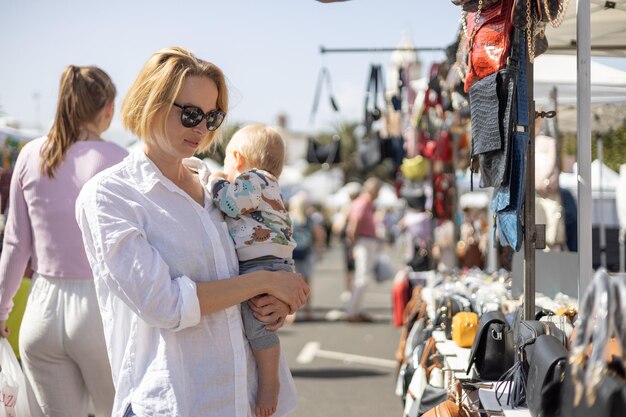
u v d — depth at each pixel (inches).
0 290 135.6
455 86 235.1
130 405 92.5
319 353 380.2
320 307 604.1
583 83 135.6
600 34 197.9
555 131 233.1
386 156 379.6
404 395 199.2
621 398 84.6
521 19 127.6
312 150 426.9
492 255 295.7
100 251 90.9
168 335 92.4
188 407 91.2
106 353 128.6
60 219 130.2
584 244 136.8
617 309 82.7
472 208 408.2
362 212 506.6
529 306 136.4
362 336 438.6
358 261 504.7
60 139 135.0
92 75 138.9
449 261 370.9
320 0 149.1
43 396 130.8
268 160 112.1
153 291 89.0
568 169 301.1
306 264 530.6
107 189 92.7
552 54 214.5
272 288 97.9
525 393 120.6
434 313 211.9
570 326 139.3
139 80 94.7
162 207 94.5
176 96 93.0
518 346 126.6
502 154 133.8
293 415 256.1
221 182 102.5
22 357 133.0
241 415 94.7
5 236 136.7
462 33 173.5
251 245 102.9
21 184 134.7
